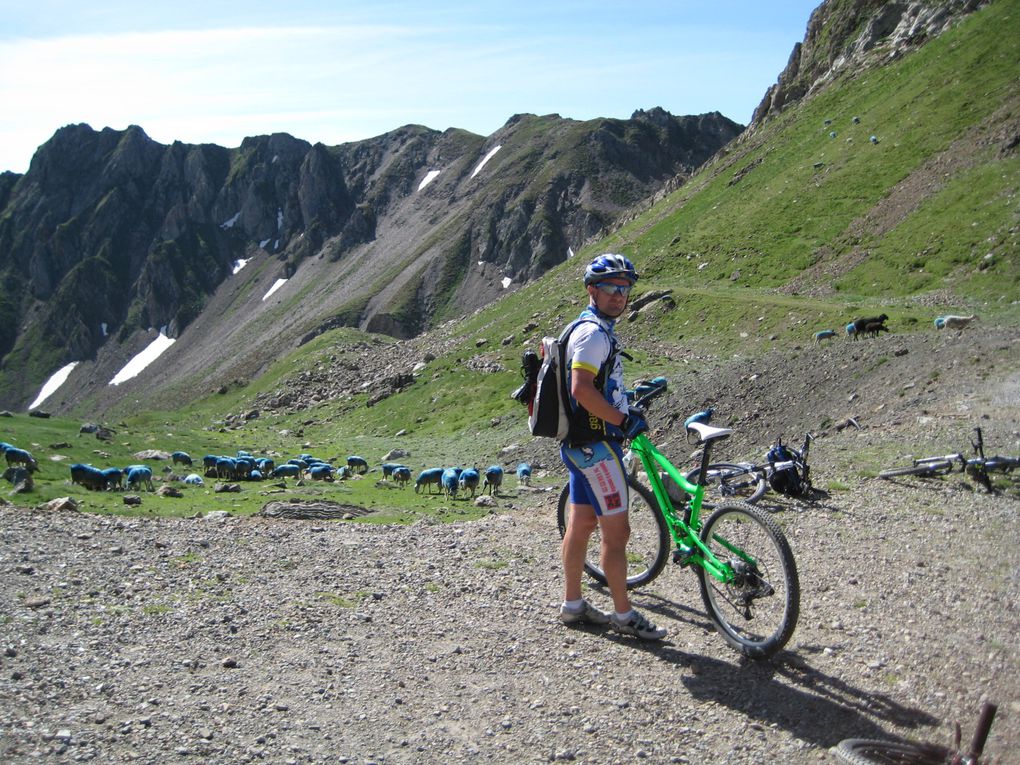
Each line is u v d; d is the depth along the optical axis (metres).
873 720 5.51
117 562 8.56
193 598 7.52
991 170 65.12
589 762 5.00
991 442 16.25
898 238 63.94
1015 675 6.11
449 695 5.81
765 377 38.28
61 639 6.35
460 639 6.84
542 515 11.85
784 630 6.20
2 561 8.33
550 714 5.59
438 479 30.95
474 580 8.39
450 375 76.06
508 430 55.19
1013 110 71.81
